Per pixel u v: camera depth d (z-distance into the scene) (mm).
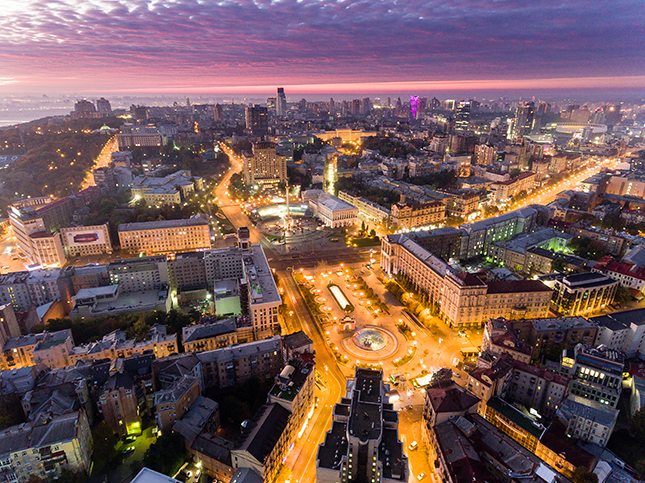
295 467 160125
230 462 149375
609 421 162000
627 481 144125
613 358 188000
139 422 177750
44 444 145625
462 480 137625
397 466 136500
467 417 166125
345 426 157750
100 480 153875
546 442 157125
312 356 193625
